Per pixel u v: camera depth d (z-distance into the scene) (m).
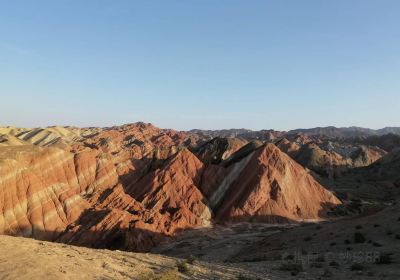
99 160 95.12
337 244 38.22
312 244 40.84
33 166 77.94
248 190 89.12
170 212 83.19
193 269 21.55
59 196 74.56
